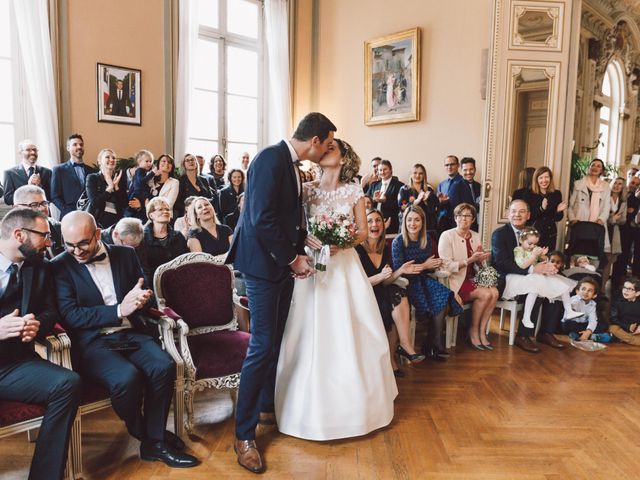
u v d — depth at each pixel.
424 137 7.64
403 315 3.63
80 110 6.27
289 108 8.93
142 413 2.60
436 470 2.42
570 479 2.36
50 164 5.95
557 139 5.80
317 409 2.60
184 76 7.20
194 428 2.80
